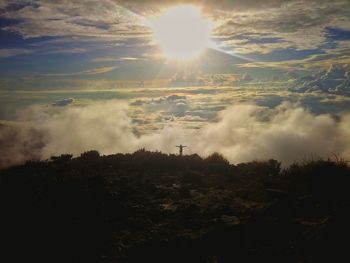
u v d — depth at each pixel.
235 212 11.37
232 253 9.09
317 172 12.85
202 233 9.98
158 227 10.96
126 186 15.07
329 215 9.52
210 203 12.77
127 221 11.43
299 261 8.39
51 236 10.48
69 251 10.01
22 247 10.16
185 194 14.21
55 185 13.59
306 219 9.95
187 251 9.45
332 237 8.73
